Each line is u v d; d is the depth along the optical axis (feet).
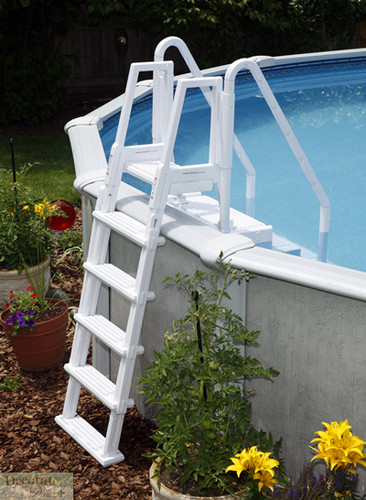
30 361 14.43
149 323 12.35
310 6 37.63
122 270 12.66
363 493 9.62
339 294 8.89
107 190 12.03
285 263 9.62
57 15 33.53
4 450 12.10
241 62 11.42
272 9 36.45
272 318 10.00
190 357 9.95
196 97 27.27
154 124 13.00
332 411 9.70
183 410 9.93
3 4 31.12
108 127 20.86
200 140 22.90
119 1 33.99
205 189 11.44
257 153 22.36
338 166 21.56
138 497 10.92
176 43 12.66
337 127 25.21
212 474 9.67
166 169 10.80
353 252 15.80
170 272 11.43
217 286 10.34
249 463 8.79
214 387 10.66
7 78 33.09
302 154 13.92
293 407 10.19
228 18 36.22
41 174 26.40
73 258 19.45
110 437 11.55
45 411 13.23
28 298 14.65
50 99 34.63
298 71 30.63
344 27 40.11
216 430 10.03
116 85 40.96
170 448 9.87
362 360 9.14
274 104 12.71
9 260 16.49
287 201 18.56
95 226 12.17
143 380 10.03
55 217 17.06
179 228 10.96
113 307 13.48
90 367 12.44
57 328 14.39
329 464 8.75
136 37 40.52
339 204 18.65
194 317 9.85
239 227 12.66
